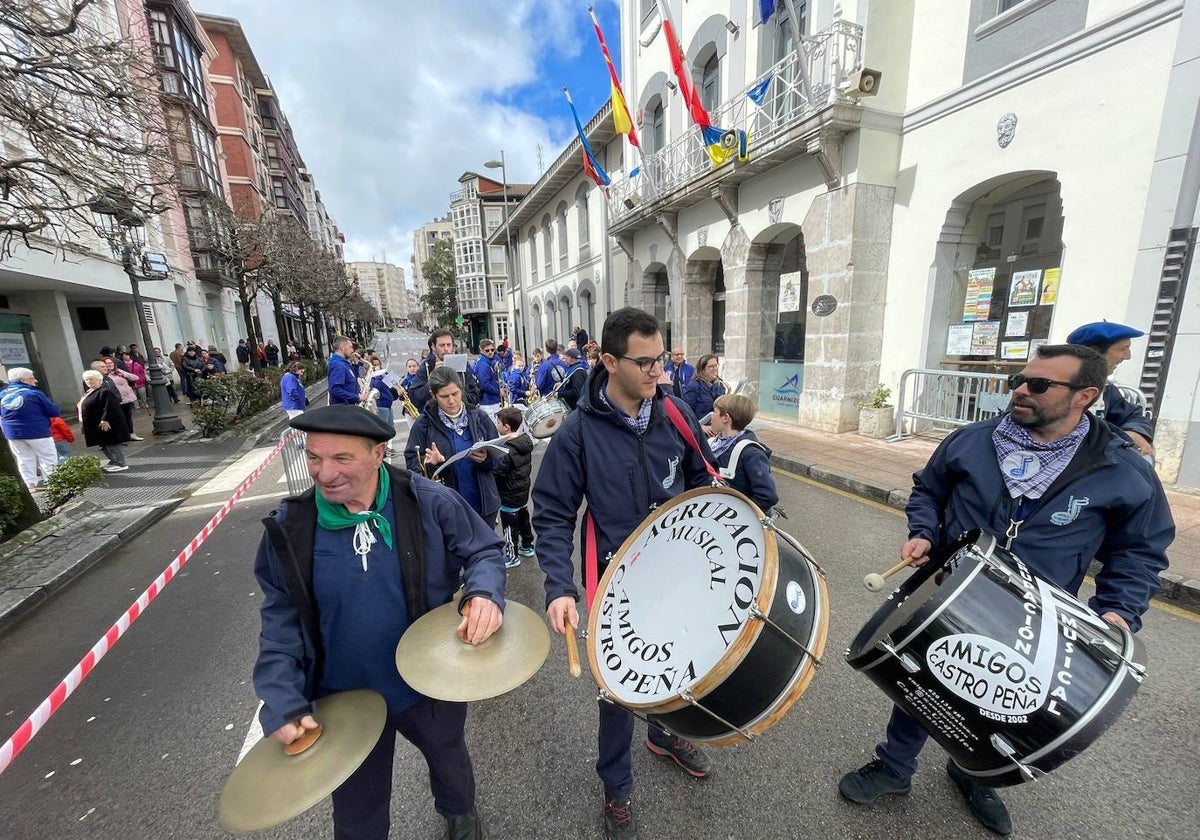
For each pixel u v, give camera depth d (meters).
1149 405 4.75
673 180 10.85
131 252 10.01
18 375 6.69
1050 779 2.03
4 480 4.95
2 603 3.76
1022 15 5.61
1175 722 2.27
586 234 18.06
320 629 1.40
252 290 21.11
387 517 1.42
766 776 2.11
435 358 6.46
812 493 5.56
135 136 6.78
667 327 13.89
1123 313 4.94
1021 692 1.29
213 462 8.34
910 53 6.94
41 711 1.93
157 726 2.58
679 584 1.48
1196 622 3.02
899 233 7.25
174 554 4.81
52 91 5.46
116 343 16.97
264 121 39.03
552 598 1.61
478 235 53.66
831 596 3.47
